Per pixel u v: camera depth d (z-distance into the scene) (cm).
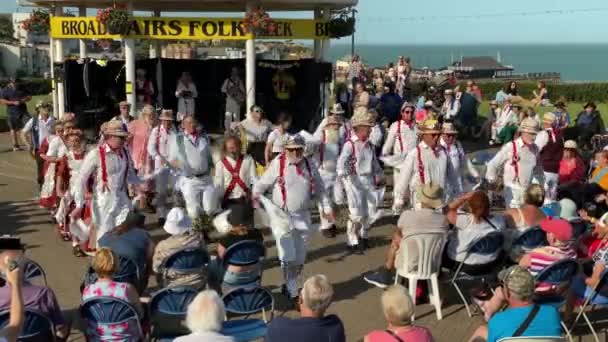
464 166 952
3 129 2062
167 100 1952
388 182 1399
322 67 1728
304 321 479
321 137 1057
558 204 802
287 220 764
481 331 596
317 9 1648
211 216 938
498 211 1120
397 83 2153
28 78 4159
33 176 1449
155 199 1159
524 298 525
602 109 2836
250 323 606
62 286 829
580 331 709
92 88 1795
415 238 720
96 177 850
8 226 1084
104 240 685
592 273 696
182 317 582
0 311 507
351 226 965
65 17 1577
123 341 546
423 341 473
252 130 1233
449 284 828
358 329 715
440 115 1731
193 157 958
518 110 1848
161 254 656
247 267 680
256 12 1520
